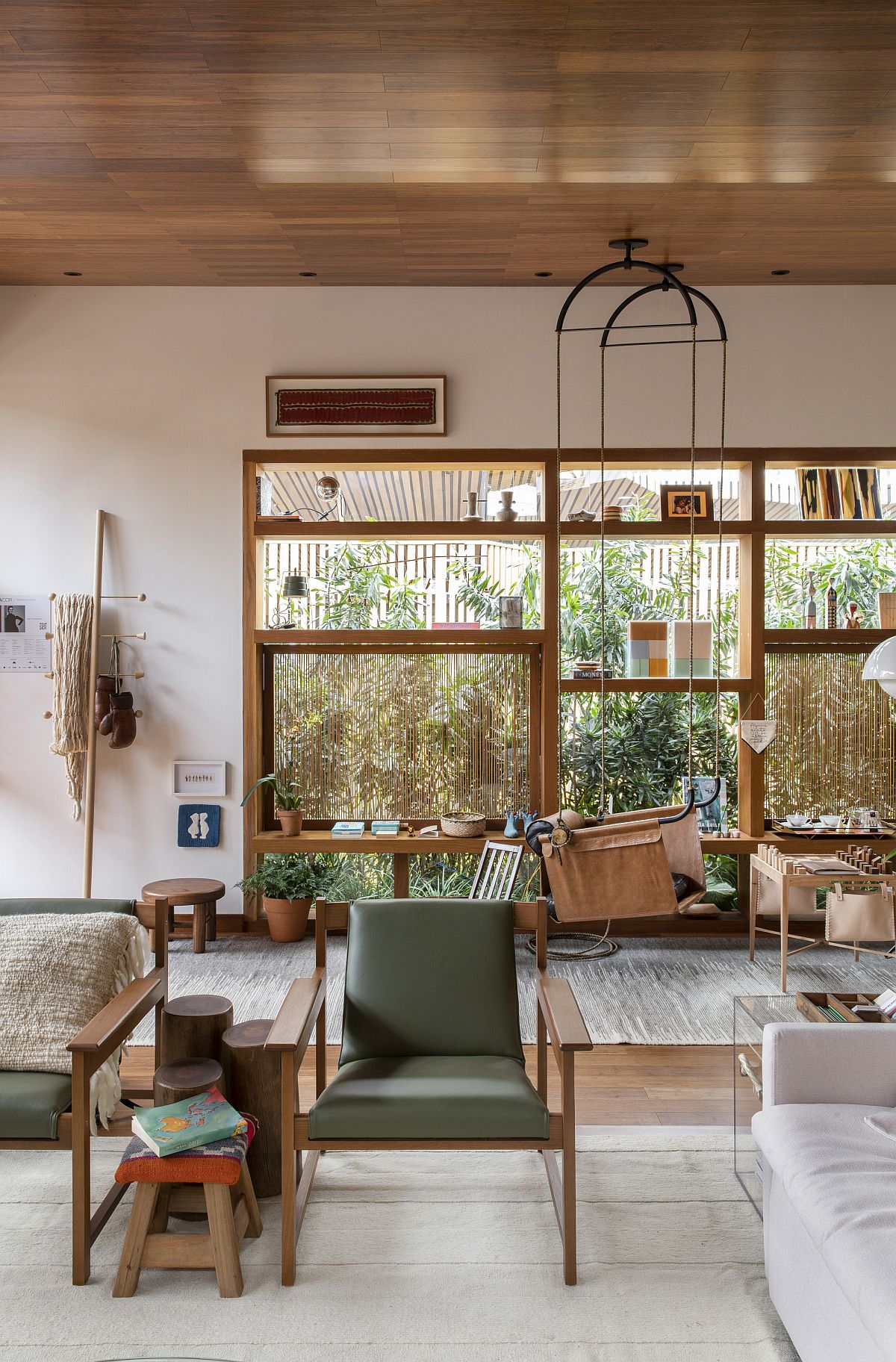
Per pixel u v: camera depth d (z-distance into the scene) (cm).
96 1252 257
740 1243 262
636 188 406
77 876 547
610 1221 272
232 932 548
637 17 288
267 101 335
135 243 469
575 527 541
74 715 529
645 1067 375
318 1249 259
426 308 535
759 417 536
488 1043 290
